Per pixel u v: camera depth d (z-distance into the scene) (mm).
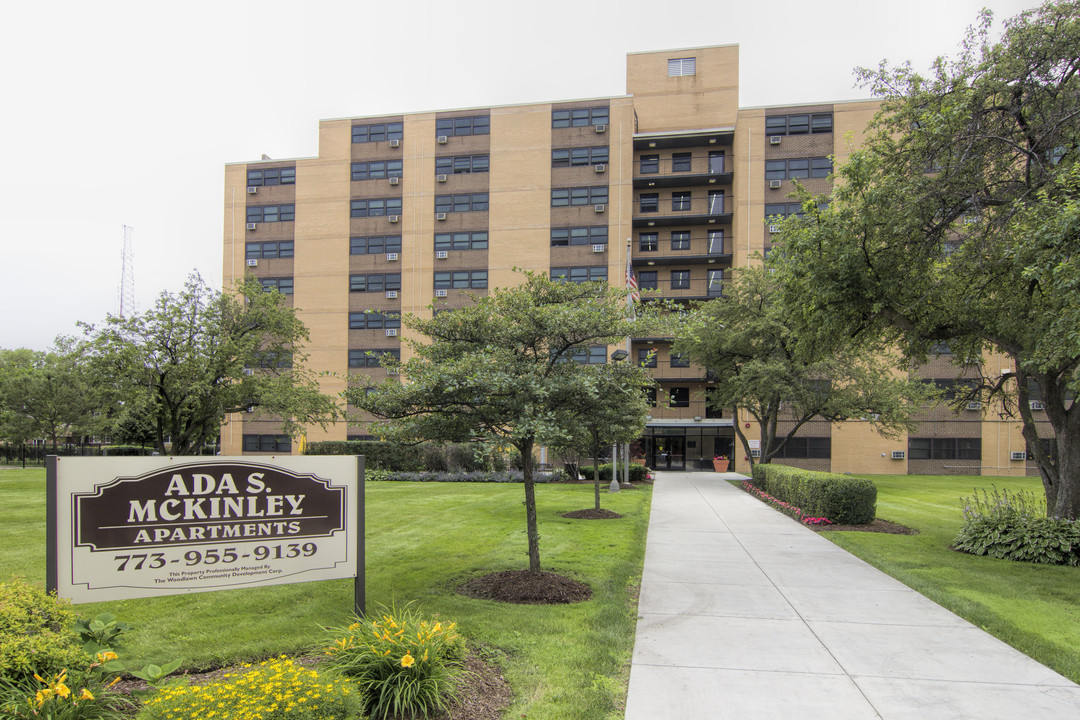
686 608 6945
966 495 21344
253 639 5469
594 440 14445
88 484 4469
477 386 6367
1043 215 8594
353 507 5500
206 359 19781
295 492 5223
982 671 5109
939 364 33719
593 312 6742
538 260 36656
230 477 4961
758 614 6715
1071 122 9805
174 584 4723
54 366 35000
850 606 7051
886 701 4516
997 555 9773
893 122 11141
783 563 9430
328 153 39219
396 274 38000
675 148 38625
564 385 6629
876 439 34750
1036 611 6836
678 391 37250
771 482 18688
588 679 4723
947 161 10367
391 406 6824
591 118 37000
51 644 3670
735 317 24109
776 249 12211
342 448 30969
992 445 34000
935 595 7398
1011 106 10266
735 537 11828
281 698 3195
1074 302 7629
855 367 22125
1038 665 5254
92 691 3623
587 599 7008
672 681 4855
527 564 8750
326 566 5336
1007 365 33094
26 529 12102
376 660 4137
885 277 10578
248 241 39531
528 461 7488
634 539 11062
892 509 16609
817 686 4785
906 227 9828
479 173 37656
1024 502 11406
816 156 35344
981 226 11234
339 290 38406
